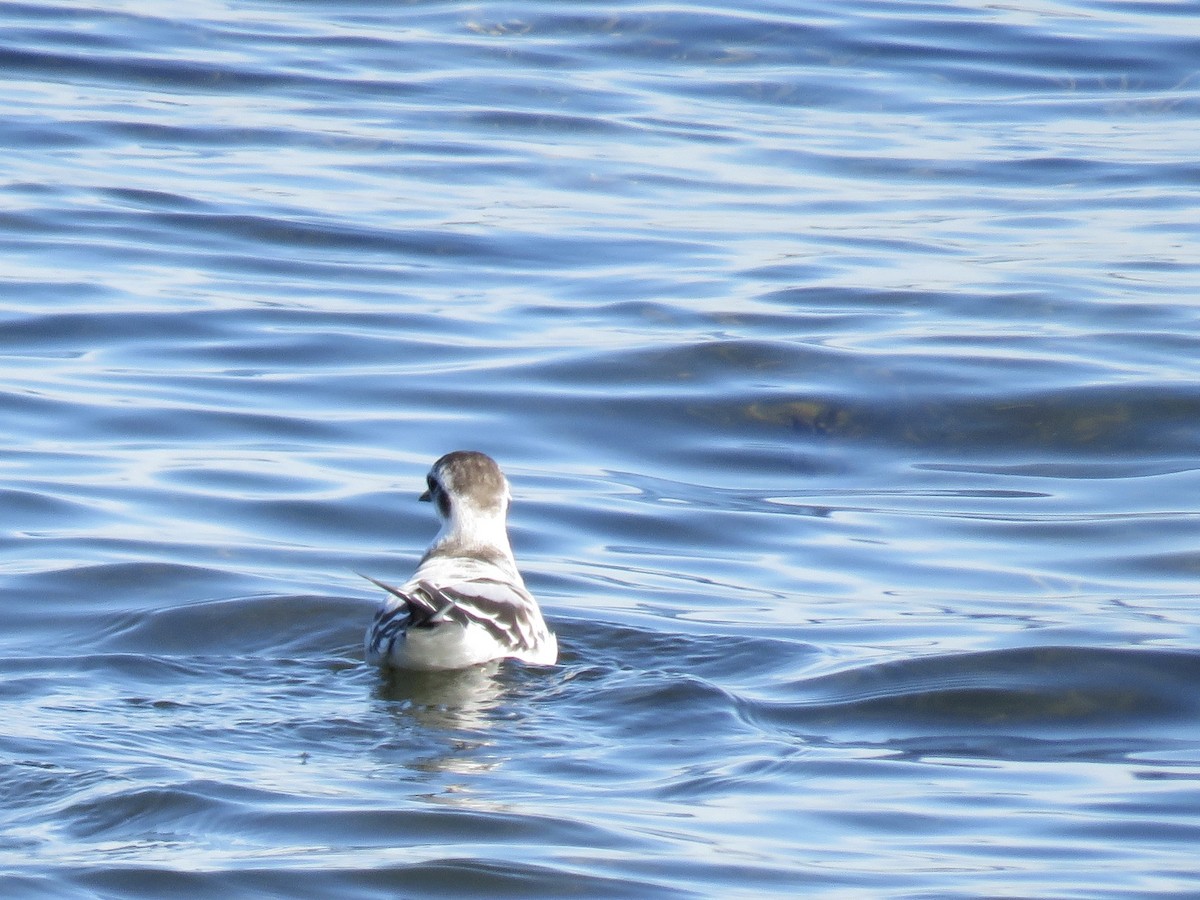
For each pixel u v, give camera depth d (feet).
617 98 100.89
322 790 32.30
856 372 64.69
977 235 80.94
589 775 33.76
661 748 35.42
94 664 39.86
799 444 59.93
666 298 72.23
